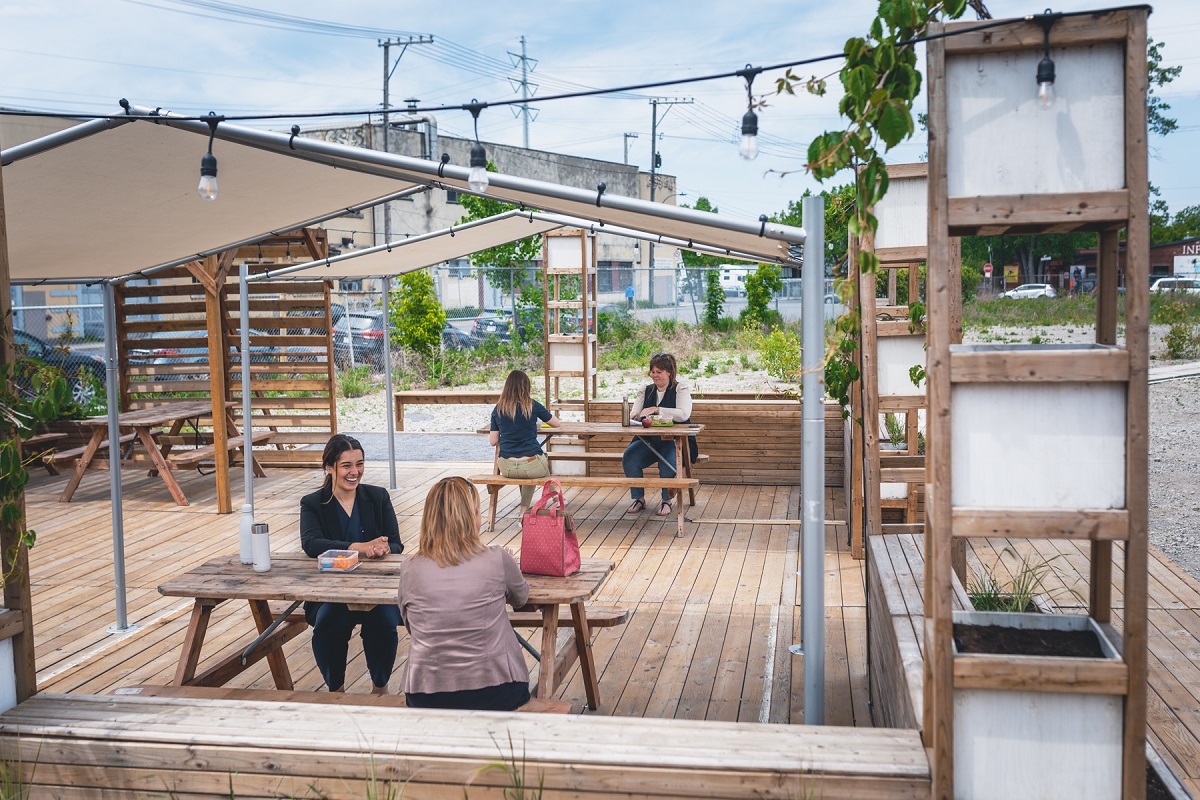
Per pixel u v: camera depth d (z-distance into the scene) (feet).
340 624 15.23
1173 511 27.86
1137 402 7.78
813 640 12.86
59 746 9.71
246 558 15.06
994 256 163.84
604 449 34.06
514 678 11.98
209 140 12.31
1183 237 170.60
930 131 7.91
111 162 13.50
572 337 34.24
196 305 37.83
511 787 9.00
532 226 27.17
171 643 19.11
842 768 8.55
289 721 9.85
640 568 23.43
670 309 94.32
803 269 12.78
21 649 10.52
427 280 64.39
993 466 8.11
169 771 9.57
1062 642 8.79
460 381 64.18
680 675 16.80
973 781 8.30
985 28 7.80
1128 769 7.98
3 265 10.02
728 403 33.17
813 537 12.81
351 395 61.36
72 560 25.32
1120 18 7.66
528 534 13.93
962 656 8.19
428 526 12.07
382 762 9.18
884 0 8.11
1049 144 7.94
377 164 12.88
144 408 36.50
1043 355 7.89
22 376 10.28
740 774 8.65
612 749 9.02
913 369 18.94
